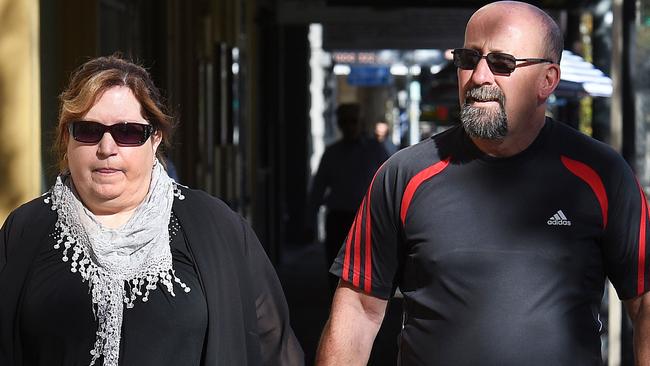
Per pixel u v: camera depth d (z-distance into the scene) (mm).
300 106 30922
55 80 10508
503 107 5547
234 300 5184
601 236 5562
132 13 13508
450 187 5602
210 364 5078
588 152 5602
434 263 5555
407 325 5727
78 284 5016
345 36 26688
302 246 30828
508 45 5551
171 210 5207
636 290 5633
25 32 9266
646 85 10438
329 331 5973
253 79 23594
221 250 5207
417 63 40844
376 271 5859
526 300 5438
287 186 31031
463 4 20016
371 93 62250
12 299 5039
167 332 5031
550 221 5504
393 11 24453
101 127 5051
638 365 5691
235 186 20172
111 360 4953
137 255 5059
